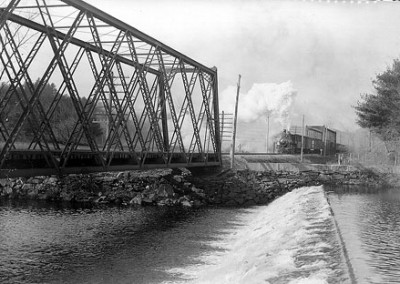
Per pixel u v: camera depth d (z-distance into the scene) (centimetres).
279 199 4759
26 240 2803
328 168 6412
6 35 2483
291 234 1989
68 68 2733
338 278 1198
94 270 2153
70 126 6106
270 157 7200
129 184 5131
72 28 2719
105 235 3022
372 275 1155
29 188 4988
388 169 6284
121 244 2734
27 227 3228
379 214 2477
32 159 2530
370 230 1875
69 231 3138
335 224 2030
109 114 3434
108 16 3117
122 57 4138
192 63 5162
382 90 4444
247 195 5344
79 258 2384
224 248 2595
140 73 3747
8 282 1973
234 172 6216
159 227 3362
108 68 3209
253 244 2178
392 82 4416
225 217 3938
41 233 3031
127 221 3622
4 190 4991
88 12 2866
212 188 5509
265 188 5709
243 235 2886
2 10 2431
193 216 3981
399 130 4481
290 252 1617
